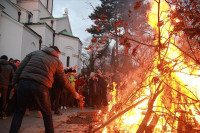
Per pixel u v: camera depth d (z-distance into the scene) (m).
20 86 2.89
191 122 2.82
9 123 4.85
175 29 2.49
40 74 2.94
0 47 17.50
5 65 5.41
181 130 2.74
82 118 5.83
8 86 5.65
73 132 3.94
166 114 3.05
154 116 2.98
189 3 2.38
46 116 2.94
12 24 19.03
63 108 8.89
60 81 3.24
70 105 9.97
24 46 20.86
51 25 32.22
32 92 2.84
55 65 3.12
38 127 4.44
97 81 9.78
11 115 6.00
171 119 3.08
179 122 2.81
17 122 2.82
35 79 2.88
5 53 18.06
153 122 2.78
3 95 5.38
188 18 2.49
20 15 27.20
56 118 5.67
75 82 9.83
